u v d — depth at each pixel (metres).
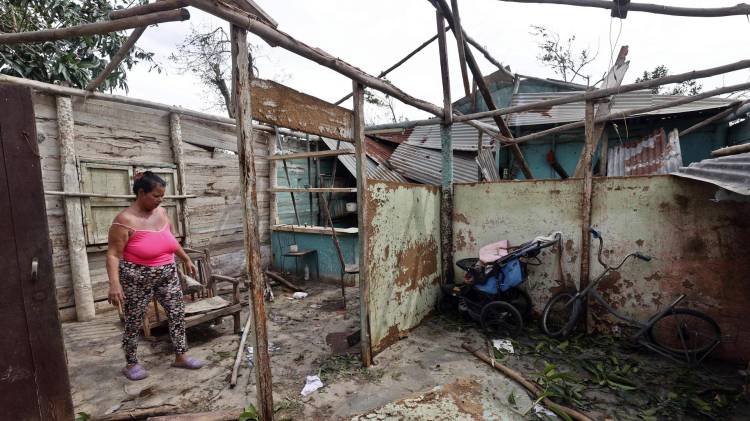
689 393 2.54
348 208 7.11
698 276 3.09
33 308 1.55
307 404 2.47
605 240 3.46
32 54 4.66
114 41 5.48
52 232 3.85
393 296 3.39
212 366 3.01
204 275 4.13
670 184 3.15
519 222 3.92
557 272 3.73
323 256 5.79
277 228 6.28
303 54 2.21
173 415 2.29
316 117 2.49
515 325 3.61
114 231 2.60
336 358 3.13
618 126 7.34
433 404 2.46
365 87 2.88
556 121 7.54
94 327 3.82
